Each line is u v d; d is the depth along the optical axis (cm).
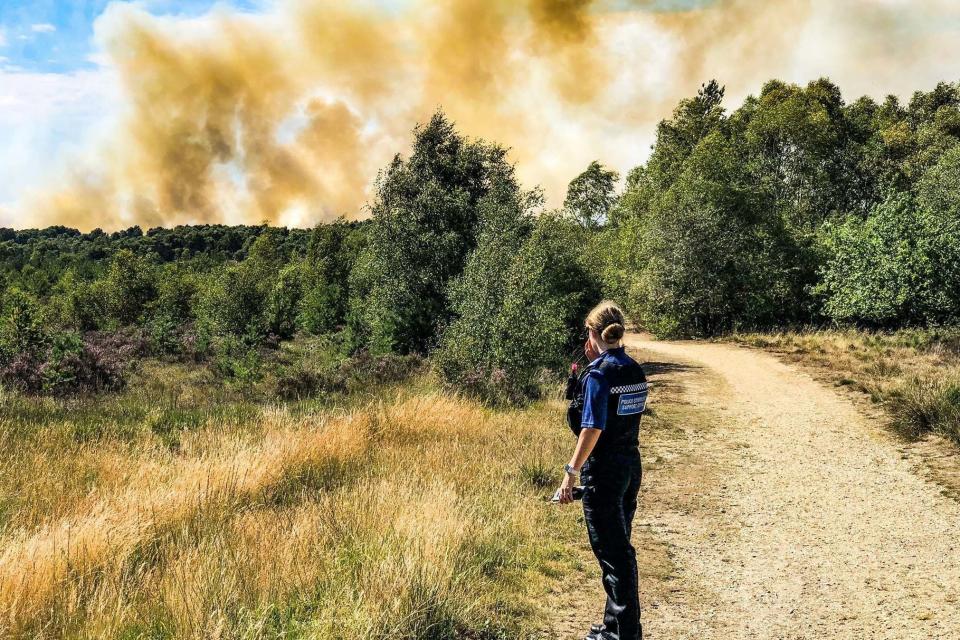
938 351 1805
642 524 634
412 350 2155
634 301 3647
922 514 650
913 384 1257
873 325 2580
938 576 491
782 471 840
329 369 1769
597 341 347
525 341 1404
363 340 2262
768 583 486
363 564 410
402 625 351
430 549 441
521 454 818
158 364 2194
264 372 1881
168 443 909
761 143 4728
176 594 366
